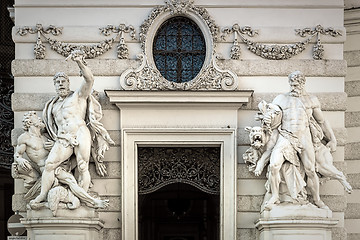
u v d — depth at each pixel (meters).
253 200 22.42
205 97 22.34
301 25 22.84
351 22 24.62
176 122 22.55
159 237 31.73
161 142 22.56
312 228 21.41
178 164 22.97
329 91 22.75
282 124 21.89
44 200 21.56
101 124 21.94
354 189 24.16
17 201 22.33
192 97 22.34
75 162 21.95
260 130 21.69
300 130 21.73
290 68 22.70
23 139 21.80
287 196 21.77
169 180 22.95
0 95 24.89
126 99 22.28
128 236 22.34
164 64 22.95
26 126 21.88
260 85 22.70
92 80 21.55
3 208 28.34
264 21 22.83
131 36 22.70
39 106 22.56
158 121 22.55
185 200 30.42
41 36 22.69
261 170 21.80
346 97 22.70
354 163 24.25
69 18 22.78
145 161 22.89
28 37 22.67
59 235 21.38
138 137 22.55
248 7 22.83
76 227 21.39
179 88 22.45
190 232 31.81
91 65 22.62
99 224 21.78
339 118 22.70
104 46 22.66
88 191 21.91
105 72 22.62
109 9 22.81
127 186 22.42
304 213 21.52
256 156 22.05
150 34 22.75
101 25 22.77
